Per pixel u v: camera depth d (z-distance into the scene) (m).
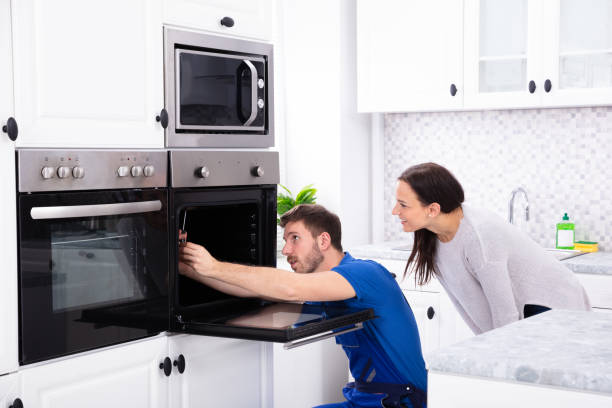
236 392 2.39
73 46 1.89
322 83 3.87
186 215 2.25
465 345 1.42
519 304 2.43
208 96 2.25
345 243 3.87
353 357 2.26
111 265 1.96
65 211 1.82
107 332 1.96
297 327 1.92
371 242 4.07
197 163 2.18
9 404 1.75
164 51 2.13
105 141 1.97
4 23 1.74
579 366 1.25
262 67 2.44
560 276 2.43
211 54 2.25
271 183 2.45
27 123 1.79
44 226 1.80
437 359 1.35
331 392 3.58
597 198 3.49
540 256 2.44
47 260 1.81
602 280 2.94
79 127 1.91
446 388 1.35
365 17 3.71
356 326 2.10
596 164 3.48
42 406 1.83
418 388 2.20
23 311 1.77
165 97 2.14
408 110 3.62
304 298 2.06
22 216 1.76
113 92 1.99
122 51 2.02
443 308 3.30
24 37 1.78
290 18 3.97
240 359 2.40
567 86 3.20
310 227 2.32
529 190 3.66
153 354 2.10
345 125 3.85
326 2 3.82
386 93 3.68
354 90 3.90
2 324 1.73
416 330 2.26
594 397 1.20
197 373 2.24
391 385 2.18
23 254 1.76
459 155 3.84
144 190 2.04
